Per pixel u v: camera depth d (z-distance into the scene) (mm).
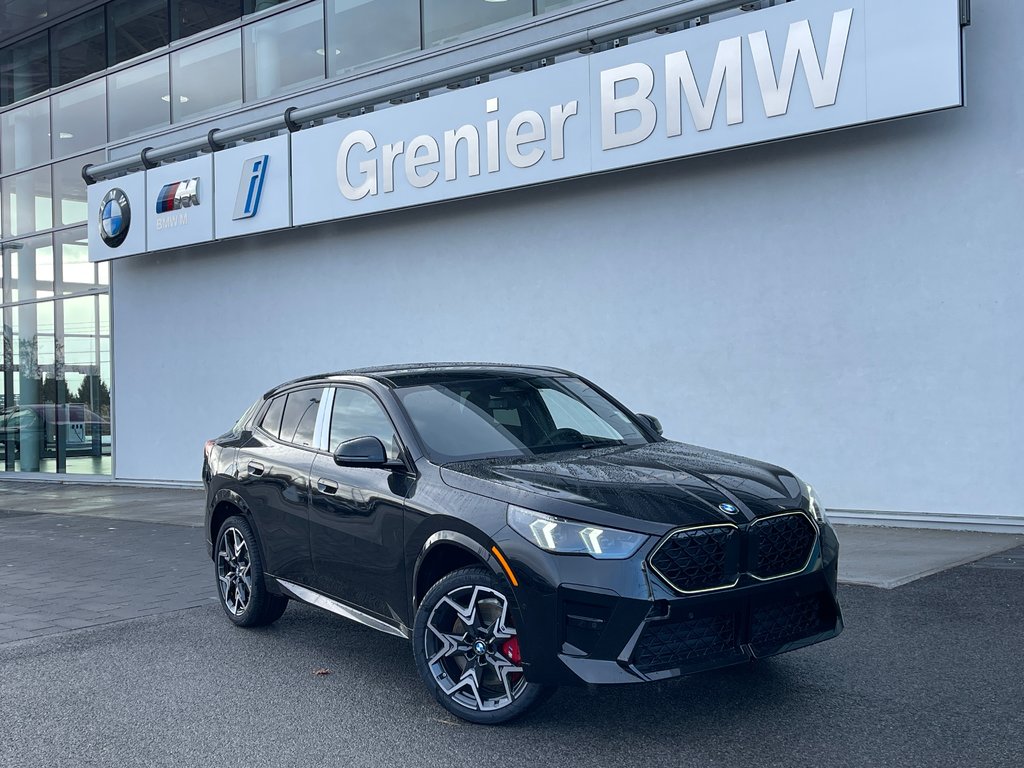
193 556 9836
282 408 6625
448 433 5289
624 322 11344
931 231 9273
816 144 9906
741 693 4832
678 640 4188
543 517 4316
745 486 4590
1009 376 8906
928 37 8742
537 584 4234
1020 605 6262
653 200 11055
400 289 13562
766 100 9680
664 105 10430
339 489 5539
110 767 4262
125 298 17969
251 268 15656
